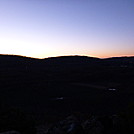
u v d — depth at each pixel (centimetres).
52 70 17162
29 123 1450
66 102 5969
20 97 6488
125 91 7944
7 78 11150
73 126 1356
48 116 3425
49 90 8438
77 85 10306
